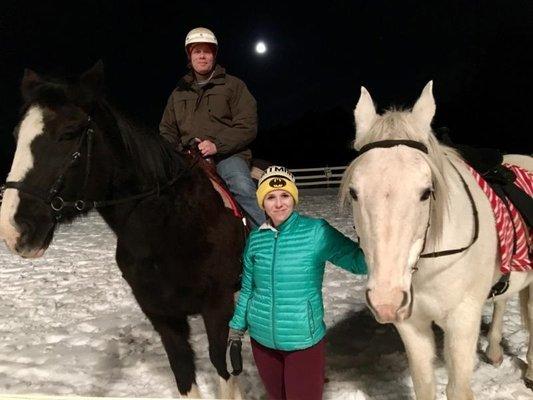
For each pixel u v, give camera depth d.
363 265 2.26
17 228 2.16
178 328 2.72
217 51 3.17
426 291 2.26
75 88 2.28
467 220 2.20
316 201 13.36
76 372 3.64
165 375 3.52
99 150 2.33
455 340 2.32
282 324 2.26
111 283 5.98
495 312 3.33
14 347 4.15
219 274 2.67
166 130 3.39
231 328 2.46
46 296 5.56
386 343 3.85
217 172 3.07
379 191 1.79
